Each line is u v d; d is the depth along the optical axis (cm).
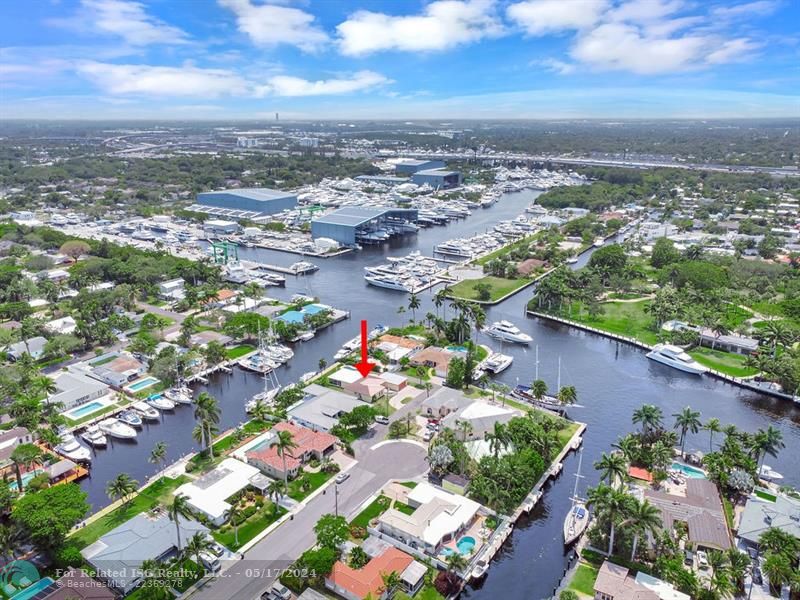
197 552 11881
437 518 12900
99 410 18750
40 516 11712
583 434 17525
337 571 11362
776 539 11606
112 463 16150
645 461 15375
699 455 15938
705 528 12550
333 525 12150
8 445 15975
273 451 15462
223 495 13838
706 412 19062
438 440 15338
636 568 11869
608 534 12425
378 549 12206
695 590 11031
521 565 12462
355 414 16800
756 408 19388
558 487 15025
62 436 16875
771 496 14212
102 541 12406
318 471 15212
